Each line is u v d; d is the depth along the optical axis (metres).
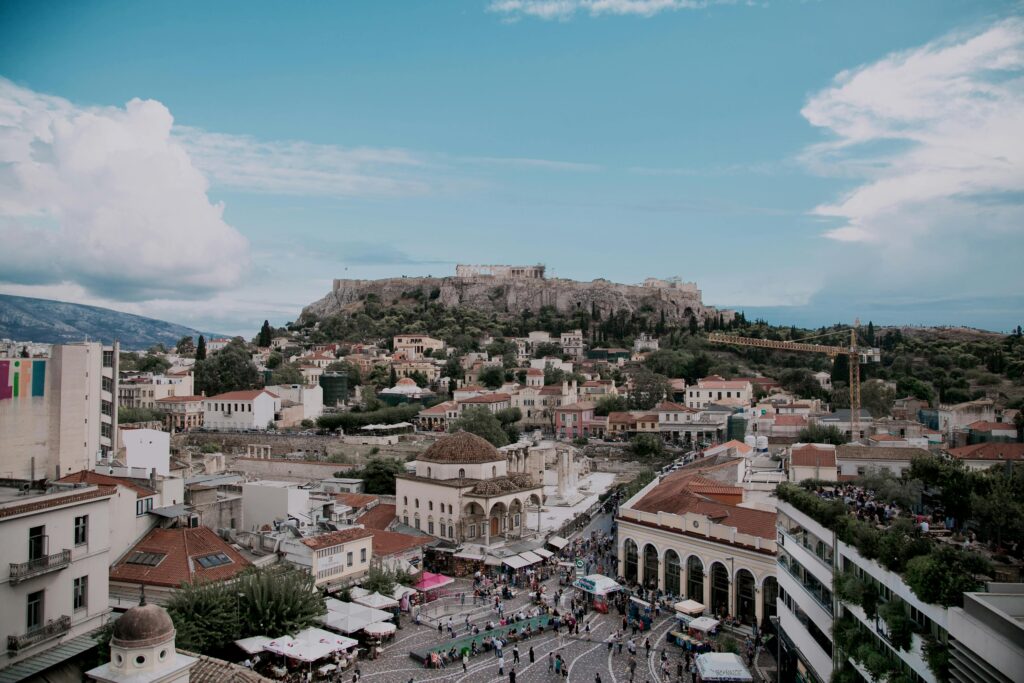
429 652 80.38
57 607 65.44
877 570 56.06
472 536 126.88
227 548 90.69
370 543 102.75
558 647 85.06
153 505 93.25
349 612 83.56
